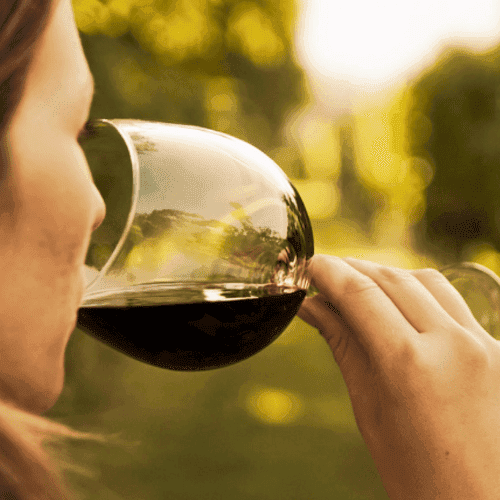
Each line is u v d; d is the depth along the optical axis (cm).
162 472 345
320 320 72
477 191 780
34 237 38
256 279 65
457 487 56
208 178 61
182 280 63
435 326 61
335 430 427
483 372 58
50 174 38
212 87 578
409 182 920
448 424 57
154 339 64
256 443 400
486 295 76
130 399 429
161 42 466
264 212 63
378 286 65
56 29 40
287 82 861
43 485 37
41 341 38
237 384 519
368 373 67
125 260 61
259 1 614
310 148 1961
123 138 60
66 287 39
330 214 1977
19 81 38
